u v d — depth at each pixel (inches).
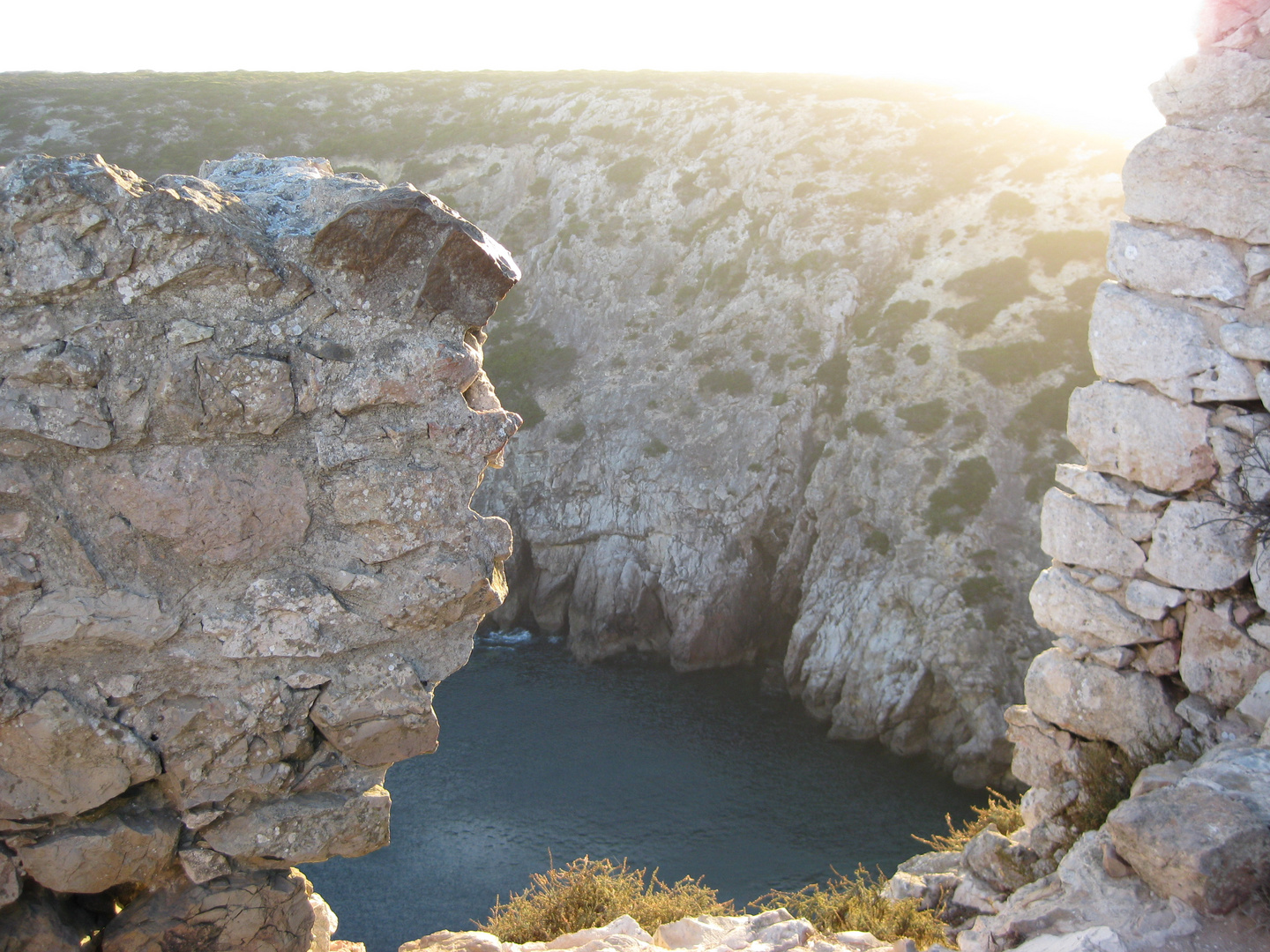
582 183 1930.4
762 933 209.0
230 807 131.1
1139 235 228.4
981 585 1106.1
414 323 135.9
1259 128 210.5
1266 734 184.1
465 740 1132.5
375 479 133.7
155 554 124.8
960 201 1576.0
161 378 122.1
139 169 2026.3
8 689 116.9
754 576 1320.1
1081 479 241.8
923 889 261.9
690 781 1050.7
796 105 1908.2
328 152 2190.0
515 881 891.4
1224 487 217.5
